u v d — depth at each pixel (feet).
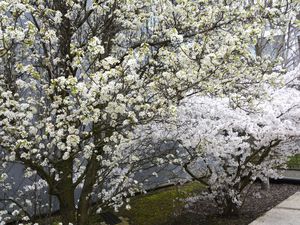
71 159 12.66
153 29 14.16
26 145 9.96
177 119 14.21
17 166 16.38
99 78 9.68
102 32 13.17
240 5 13.64
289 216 18.10
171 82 11.77
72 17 13.14
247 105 14.85
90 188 13.47
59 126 10.50
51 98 11.94
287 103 16.71
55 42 12.31
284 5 13.51
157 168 21.86
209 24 12.98
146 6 13.17
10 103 10.02
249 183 20.43
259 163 17.80
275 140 16.66
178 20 13.47
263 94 14.43
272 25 14.71
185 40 13.52
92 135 11.39
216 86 12.37
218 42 13.17
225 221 18.08
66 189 13.00
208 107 15.67
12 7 10.00
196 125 15.43
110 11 12.59
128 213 19.67
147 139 15.21
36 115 12.57
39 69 13.80
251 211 19.45
